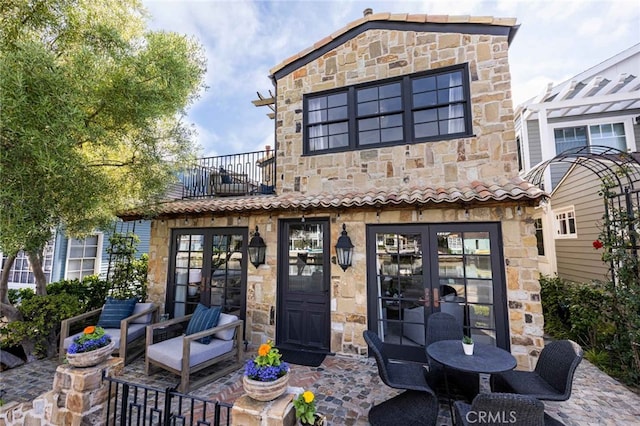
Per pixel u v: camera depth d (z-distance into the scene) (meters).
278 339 5.56
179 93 4.87
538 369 3.33
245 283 5.91
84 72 3.68
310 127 6.45
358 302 5.11
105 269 8.97
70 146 3.54
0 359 4.61
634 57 7.97
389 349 4.93
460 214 4.73
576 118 8.80
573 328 5.25
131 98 4.24
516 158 4.94
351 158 5.94
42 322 4.93
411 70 5.64
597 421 3.20
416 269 4.95
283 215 5.71
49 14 4.15
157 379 4.34
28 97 3.02
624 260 4.39
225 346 4.52
